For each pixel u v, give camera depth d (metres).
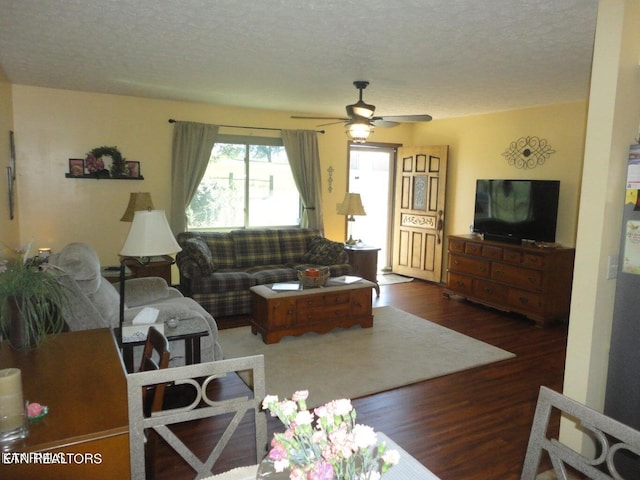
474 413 3.09
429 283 7.12
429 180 7.03
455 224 6.88
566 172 5.39
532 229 5.44
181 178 5.83
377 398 3.28
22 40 3.33
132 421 1.41
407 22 2.80
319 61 3.73
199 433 2.78
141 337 2.71
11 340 1.94
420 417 3.03
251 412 3.00
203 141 5.89
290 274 5.39
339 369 3.74
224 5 2.59
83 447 1.31
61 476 1.30
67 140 5.32
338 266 5.79
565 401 1.30
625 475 2.28
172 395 3.16
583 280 2.35
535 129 5.71
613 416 2.32
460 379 3.63
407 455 1.35
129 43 3.36
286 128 6.53
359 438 0.90
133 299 3.84
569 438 2.46
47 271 2.11
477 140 6.49
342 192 7.12
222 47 3.40
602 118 2.24
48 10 2.72
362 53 3.48
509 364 3.95
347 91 4.95
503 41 3.14
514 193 5.61
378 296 6.23
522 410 3.14
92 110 5.39
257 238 6.01
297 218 6.80
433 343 4.40
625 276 2.25
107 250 5.67
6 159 4.54
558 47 3.25
